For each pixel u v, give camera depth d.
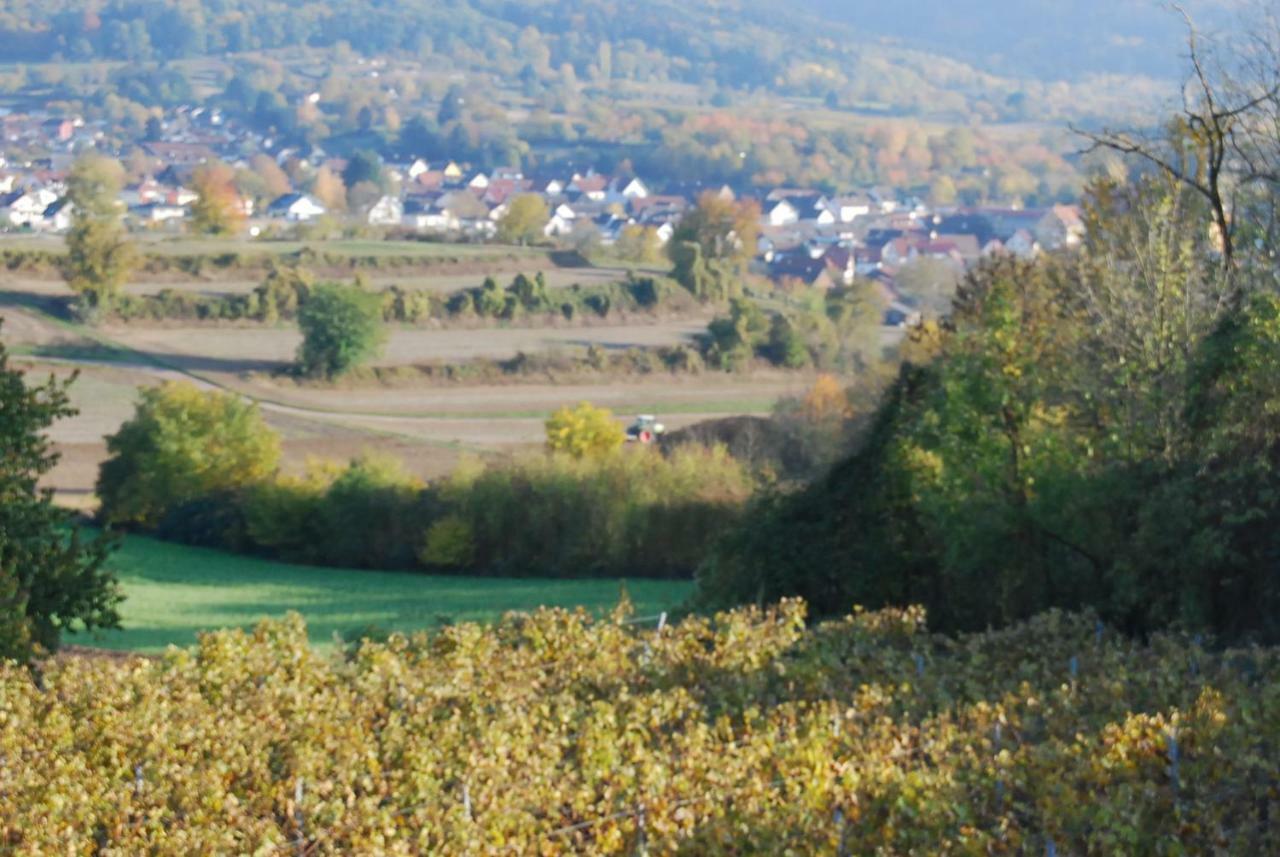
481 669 22.78
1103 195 37.75
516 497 59.12
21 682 19.89
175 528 68.00
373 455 64.38
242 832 16.14
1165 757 17.00
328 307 91.56
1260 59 35.97
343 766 17.80
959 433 31.31
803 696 22.72
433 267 126.94
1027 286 39.69
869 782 17.27
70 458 77.12
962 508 31.09
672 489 58.22
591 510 57.97
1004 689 22.22
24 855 15.06
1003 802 16.59
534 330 106.94
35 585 26.72
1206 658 22.67
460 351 98.62
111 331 100.56
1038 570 30.86
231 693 20.97
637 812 16.92
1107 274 34.50
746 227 157.12
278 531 62.78
